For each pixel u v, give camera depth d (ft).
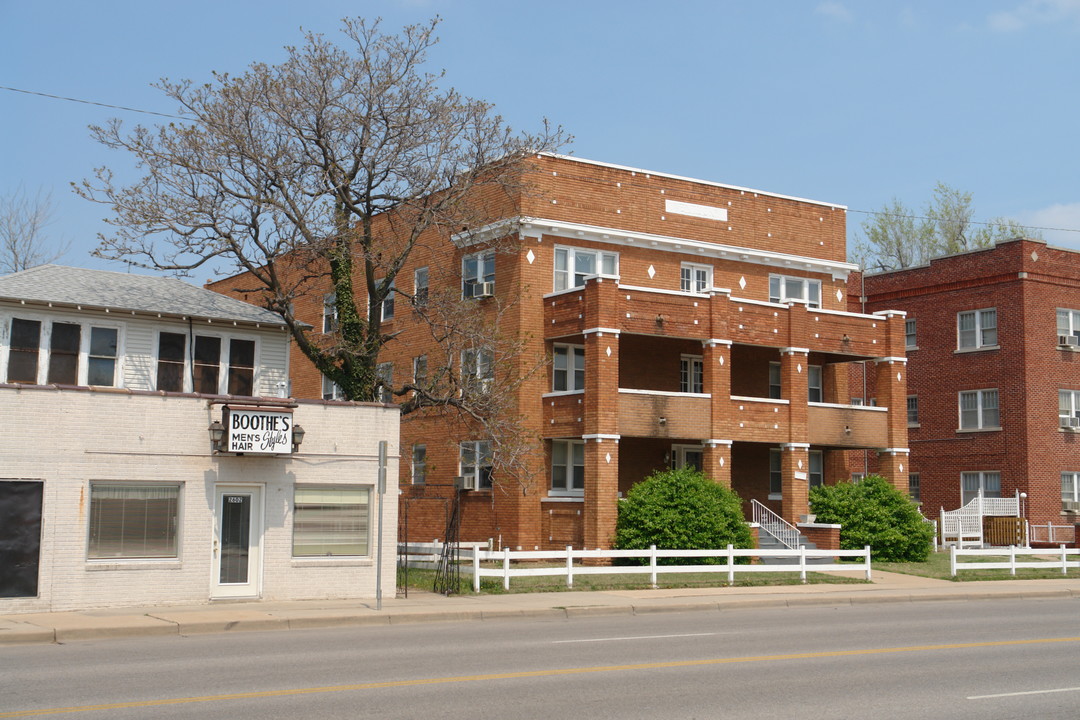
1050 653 51.67
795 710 36.50
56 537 64.13
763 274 131.23
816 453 134.82
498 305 107.24
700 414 114.32
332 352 99.50
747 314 118.73
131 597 66.18
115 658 47.78
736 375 127.65
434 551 96.99
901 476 127.85
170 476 67.82
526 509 112.78
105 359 85.71
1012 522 138.31
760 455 129.29
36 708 35.53
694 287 126.41
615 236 119.65
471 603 73.05
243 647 52.06
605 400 108.58
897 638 57.36
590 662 47.03
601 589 85.61
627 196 122.01
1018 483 144.97
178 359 89.10
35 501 63.67
